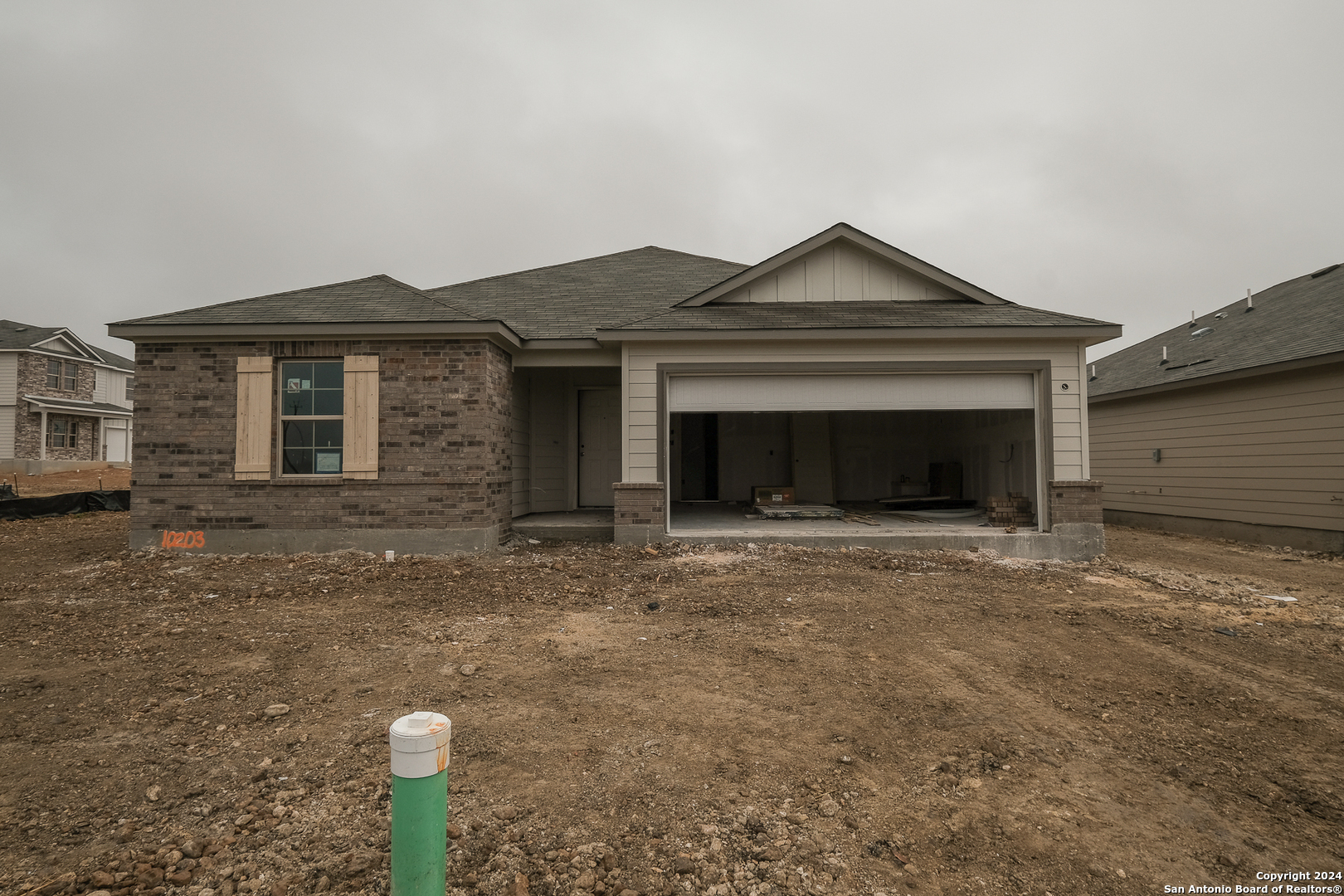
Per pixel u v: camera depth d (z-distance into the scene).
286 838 2.80
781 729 3.87
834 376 9.95
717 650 5.25
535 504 12.52
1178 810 3.08
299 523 9.35
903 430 15.30
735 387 10.04
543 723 3.92
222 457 9.38
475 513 9.32
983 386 9.91
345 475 9.33
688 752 3.58
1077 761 3.53
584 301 12.41
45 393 29.11
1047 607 6.59
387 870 2.59
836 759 3.52
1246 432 11.92
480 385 9.35
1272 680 4.68
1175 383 13.05
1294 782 3.32
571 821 2.95
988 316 10.11
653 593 7.10
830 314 10.34
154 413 9.41
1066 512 9.62
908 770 3.42
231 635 5.61
